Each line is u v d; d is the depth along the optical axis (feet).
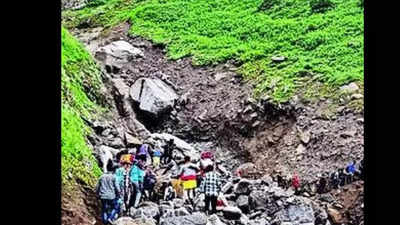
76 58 68.03
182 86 81.56
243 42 87.81
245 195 56.59
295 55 79.77
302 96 69.51
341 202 55.21
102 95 68.64
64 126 52.37
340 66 74.54
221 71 82.17
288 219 51.39
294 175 60.85
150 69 84.94
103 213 44.47
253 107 72.28
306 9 92.53
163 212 48.55
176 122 76.59
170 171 61.21
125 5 110.11
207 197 50.44
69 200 44.34
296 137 65.57
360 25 83.30
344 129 63.00
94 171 51.03
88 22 104.94
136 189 48.32
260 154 67.62
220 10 100.42
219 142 73.46
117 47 85.76
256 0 99.66
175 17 99.14
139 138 67.87
